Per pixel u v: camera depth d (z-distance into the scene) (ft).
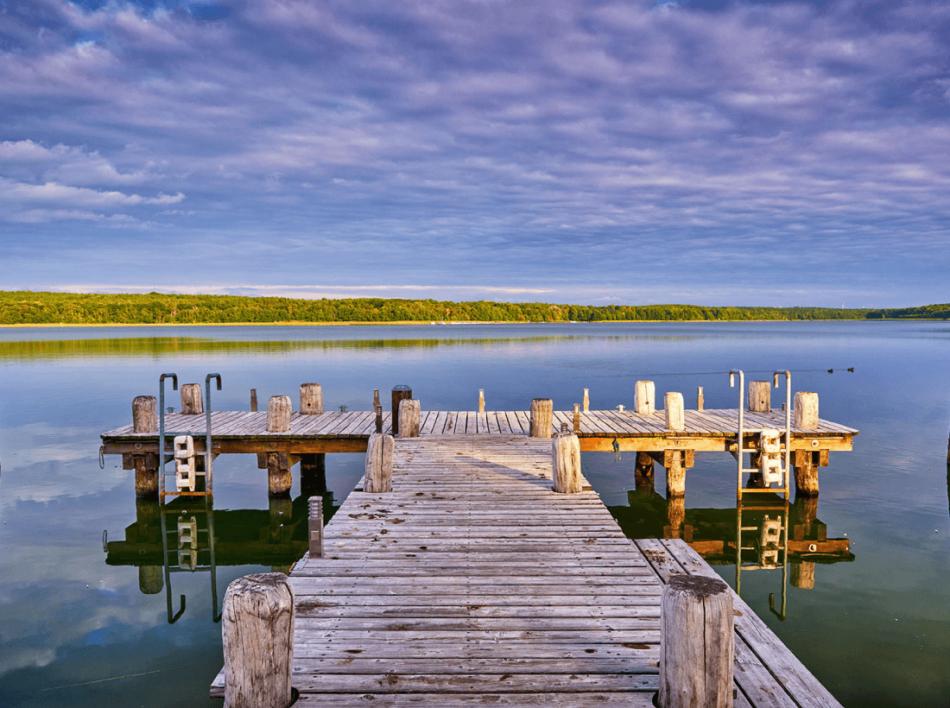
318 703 15.37
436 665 17.16
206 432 51.39
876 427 86.58
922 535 44.86
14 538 45.27
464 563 25.09
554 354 216.33
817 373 159.33
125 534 46.37
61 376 146.41
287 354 208.95
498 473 40.27
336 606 21.04
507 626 19.56
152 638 29.84
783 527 46.96
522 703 15.40
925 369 169.48
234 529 48.01
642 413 61.11
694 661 14.03
